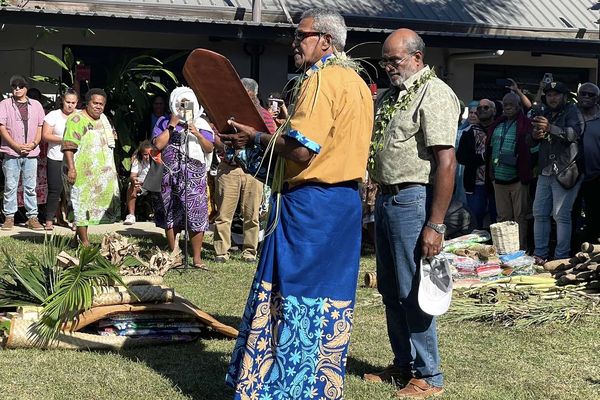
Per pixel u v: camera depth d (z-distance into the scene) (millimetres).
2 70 13914
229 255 10828
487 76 16641
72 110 12562
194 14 14312
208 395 5559
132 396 5492
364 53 15266
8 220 12547
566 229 10531
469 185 11727
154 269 7262
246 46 14648
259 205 10312
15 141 12375
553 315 7680
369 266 10438
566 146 10406
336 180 5027
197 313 6691
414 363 5746
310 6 15117
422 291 5418
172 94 9695
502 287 8523
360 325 7418
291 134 4867
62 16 12609
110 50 14391
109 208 10828
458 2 16547
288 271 4984
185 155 9562
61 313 6230
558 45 14984
